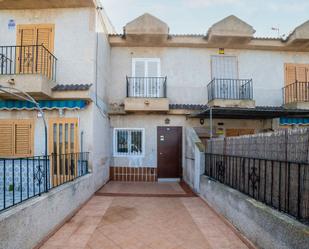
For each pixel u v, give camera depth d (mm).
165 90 10734
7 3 8258
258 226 4074
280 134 4016
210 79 11289
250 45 11000
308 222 3252
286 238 3299
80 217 5809
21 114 8383
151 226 5281
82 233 4863
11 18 8648
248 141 5145
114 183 10148
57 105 8031
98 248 4230
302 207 3396
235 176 5684
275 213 3711
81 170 7492
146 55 11227
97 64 8719
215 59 11383
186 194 8227
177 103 11188
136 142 10953
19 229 3645
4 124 8398
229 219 5383
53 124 8195
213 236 4781
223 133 11195
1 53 8062
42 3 8227
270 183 4230
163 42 10812
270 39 10922
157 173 10828
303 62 11570
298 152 3547
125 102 10141
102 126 9531
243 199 4684
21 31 8570
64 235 4758
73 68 8266
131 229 5105
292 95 11320
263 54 11531
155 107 10148
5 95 7488
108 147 10656
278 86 11430
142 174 10820
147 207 6668
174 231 5020
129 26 10031
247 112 9438
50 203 4727
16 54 8438
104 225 5305
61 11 8477
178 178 10867
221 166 6574
